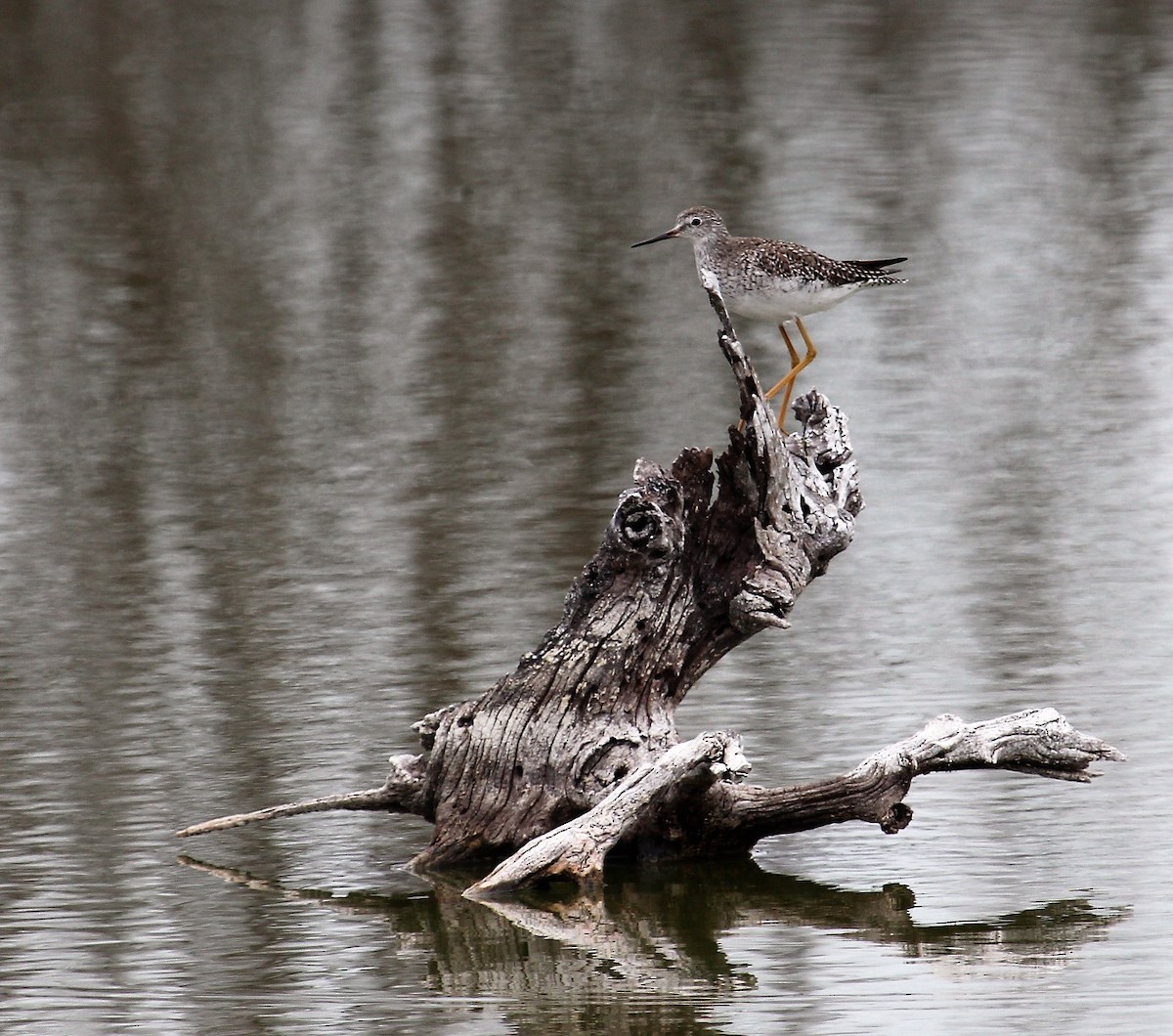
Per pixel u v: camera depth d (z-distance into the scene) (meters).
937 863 10.74
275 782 11.82
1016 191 28.77
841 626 14.66
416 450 19.48
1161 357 22.14
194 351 23.00
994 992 9.06
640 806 10.59
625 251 26.58
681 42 38.12
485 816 10.93
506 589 15.45
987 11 40.06
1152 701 12.88
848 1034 8.70
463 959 9.65
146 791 11.75
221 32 38.84
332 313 24.36
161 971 9.52
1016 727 10.81
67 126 32.75
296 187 29.86
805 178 29.39
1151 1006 8.87
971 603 15.07
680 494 11.19
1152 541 16.45
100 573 16.12
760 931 9.95
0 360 22.62
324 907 10.34
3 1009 9.11
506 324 23.88
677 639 11.11
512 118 33.31
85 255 26.64
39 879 10.59
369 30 39.25
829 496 11.83
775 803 10.90
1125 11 39.78
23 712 13.05
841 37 38.22
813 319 24.08
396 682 13.52
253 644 14.36
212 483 18.61
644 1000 9.16
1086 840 10.91
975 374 21.77
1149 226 27.09
